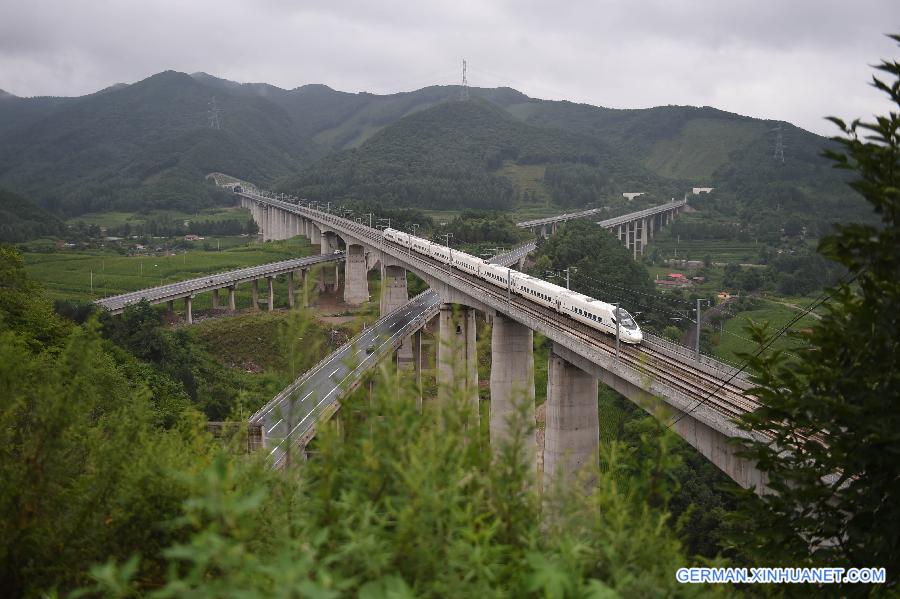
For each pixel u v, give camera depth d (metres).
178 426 18.48
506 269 85.00
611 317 59.59
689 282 172.12
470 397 12.23
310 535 9.30
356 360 12.40
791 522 14.94
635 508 11.54
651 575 9.95
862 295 14.77
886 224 14.20
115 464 13.55
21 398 13.64
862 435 13.40
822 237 14.44
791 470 14.75
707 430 38.09
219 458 8.09
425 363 100.44
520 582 8.96
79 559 12.31
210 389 77.06
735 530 16.19
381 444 10.64
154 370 73.94
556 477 11.87
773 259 181.12
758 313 127.88
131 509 12.83
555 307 70.38
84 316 86.38
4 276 62.53
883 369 13.41
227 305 153.88
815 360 14.86
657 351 55.03
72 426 13.95
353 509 9.72
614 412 84.25
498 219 189.38
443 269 97.81
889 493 13.45
